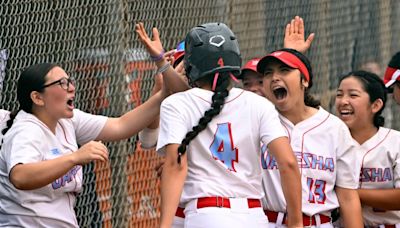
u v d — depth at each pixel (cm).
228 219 1252
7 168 1310
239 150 1277
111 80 1753
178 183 1249
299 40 1625
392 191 1549
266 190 1423
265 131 1280
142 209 1800
